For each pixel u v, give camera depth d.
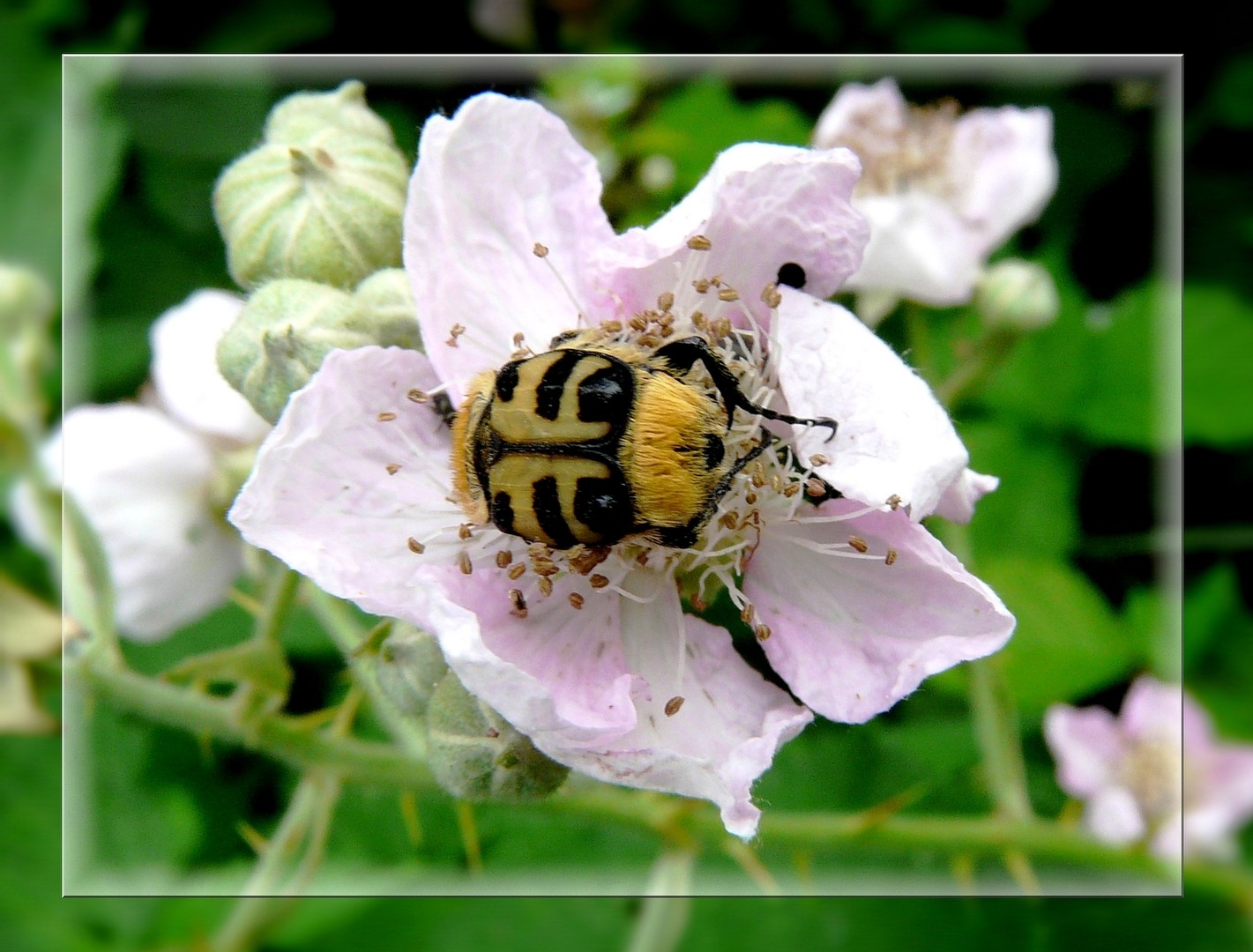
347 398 0.08
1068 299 0.13
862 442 0.07
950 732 0.12
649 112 0.15
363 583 0.08
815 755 0.12
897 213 0.11
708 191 0.08
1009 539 0.13
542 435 0.07
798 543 0.08
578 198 0.08
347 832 0.13
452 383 0.08
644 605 0.08
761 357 0.08
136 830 0.12
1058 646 0.12
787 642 0.08
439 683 0.08
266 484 0.08
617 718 0.08
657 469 0.07
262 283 0.09
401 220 0.09
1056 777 0.13
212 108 0.15
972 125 0.13
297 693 0.13
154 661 0.13
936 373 0.13
